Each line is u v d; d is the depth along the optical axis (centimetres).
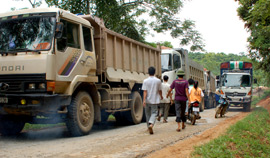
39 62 732
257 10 938
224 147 605
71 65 818
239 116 1553
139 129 980
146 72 1351
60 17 791
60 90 778
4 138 822
